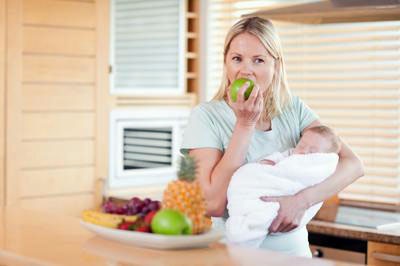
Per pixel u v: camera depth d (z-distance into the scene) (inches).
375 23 162.7
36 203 157.9
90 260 74.0
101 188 166.6
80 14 162.2
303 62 171.9
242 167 93.2
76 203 163.5
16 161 154.7
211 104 97.0
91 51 164.4
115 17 171.8
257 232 91.4
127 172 171.8
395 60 161.0
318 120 101.6
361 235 123.2
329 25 168.1
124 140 171.6
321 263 74.7
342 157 99.1
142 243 78.0
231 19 180.7
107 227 80.5
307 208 93.0
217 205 92.4
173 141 180.1
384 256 120.6
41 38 156.9
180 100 181.6
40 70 157.2
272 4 174.7
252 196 91.8
